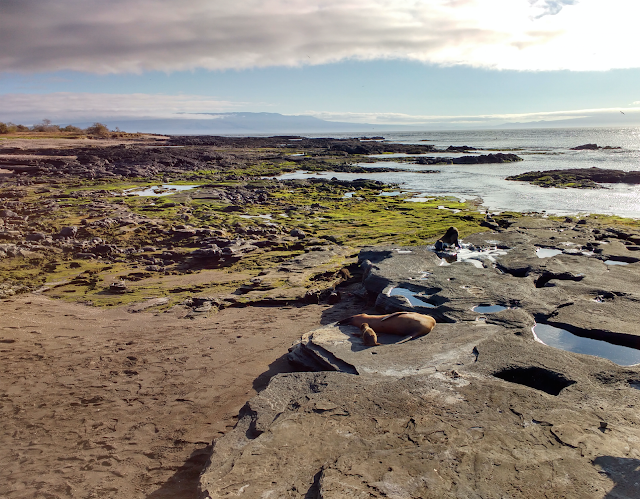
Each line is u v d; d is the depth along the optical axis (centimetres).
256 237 2172
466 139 15038
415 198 3303
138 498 518
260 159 6431
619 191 3291
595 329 759
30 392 809
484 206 2833
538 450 428
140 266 1773
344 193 3641
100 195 3294
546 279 1103
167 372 884
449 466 408
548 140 12975
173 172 4916
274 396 594
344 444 454
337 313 1169
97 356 969
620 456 414
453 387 562
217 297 1362
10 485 551
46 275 1636
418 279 1099
